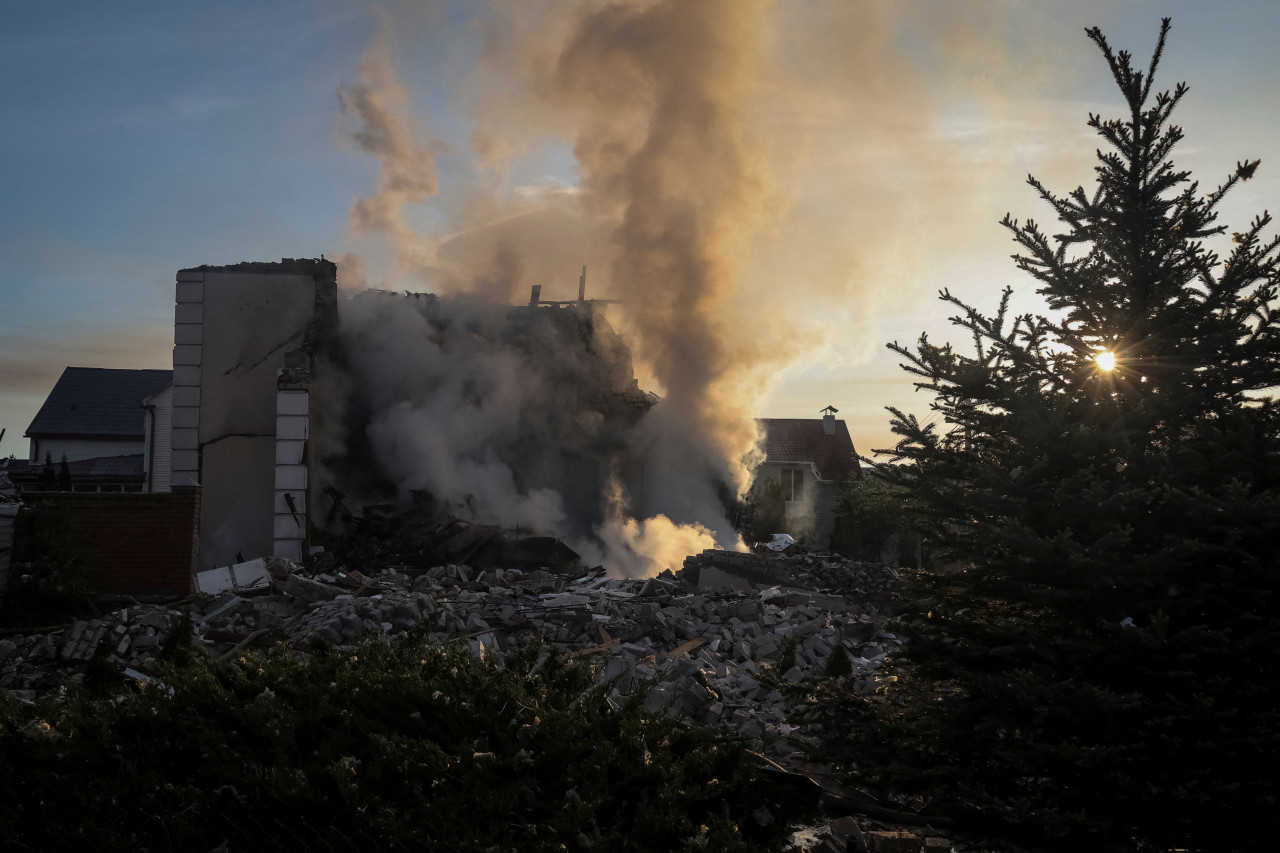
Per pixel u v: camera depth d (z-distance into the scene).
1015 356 7.61
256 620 14.38
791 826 6.61
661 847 5.08
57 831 5.02
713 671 13.27
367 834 4.95
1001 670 6.83
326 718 5.82
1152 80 7.21
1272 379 6.89
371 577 17.53
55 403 42.56
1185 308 7.17
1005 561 6.67
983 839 6.52
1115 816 6.20
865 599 19.81
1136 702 5.96
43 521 14.43
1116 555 6.32
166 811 5.08
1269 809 5.86
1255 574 6.09
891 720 7.14
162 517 15.38
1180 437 6.93
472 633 13.96
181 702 5.95
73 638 12.66
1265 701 6.13
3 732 5.57
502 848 4.84
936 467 7.51
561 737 5.55
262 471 21.23
